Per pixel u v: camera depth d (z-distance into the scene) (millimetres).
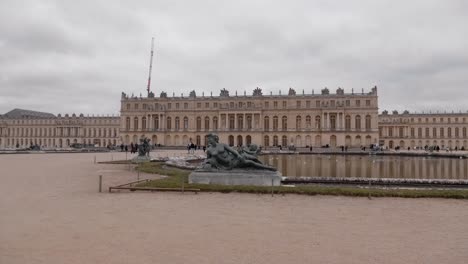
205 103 170250
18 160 56844
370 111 154500
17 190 23547
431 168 49031
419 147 171375
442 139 181375
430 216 16672
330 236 13156
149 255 10898
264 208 18312
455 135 180125
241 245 11977
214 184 25719
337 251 11445
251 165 28469
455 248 11836
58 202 19328
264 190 23266
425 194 21953
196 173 27906
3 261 10320
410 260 10664
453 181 28156
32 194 21938
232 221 15383
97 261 10359
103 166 44844
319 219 15914
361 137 154875
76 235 12938
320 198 21438
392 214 17047
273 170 28438
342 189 23438
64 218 15570
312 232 13688
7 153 85938
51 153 89500
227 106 167875
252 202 20000
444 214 17141
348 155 90438
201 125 170250
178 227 14242
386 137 185125
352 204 19594
